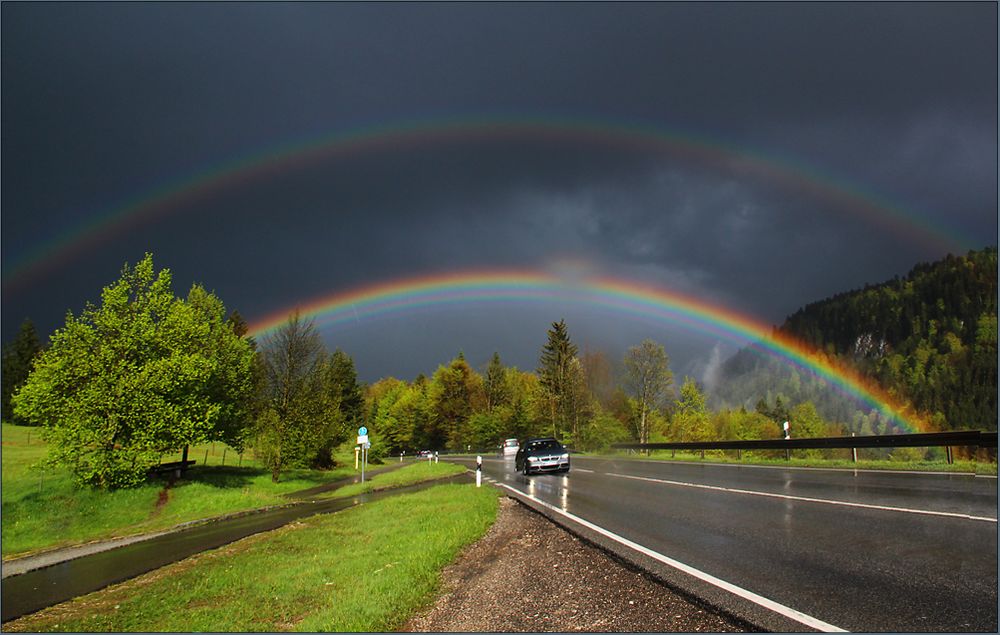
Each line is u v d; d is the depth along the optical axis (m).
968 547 7.24
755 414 72.31
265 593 9.50
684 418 58.88
